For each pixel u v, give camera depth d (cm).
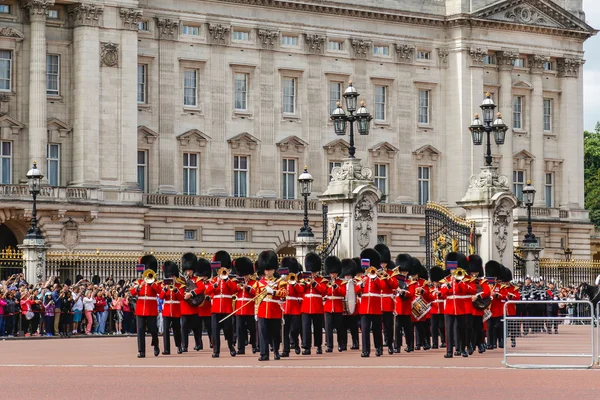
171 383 4638
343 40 14200
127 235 12281
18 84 11994
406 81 14600
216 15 13312
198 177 13238
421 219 14588
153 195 12781
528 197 10012
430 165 14762
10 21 11962
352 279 6444
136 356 6191
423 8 14712
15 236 12094
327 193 7750
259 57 13612
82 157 12088
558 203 15688
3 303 8269
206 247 13150
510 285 6962
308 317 6266
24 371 5219
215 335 6053
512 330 5825
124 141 12344
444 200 14775
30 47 11956
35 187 9281
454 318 6066
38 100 11856
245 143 13500
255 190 13575
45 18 11969
